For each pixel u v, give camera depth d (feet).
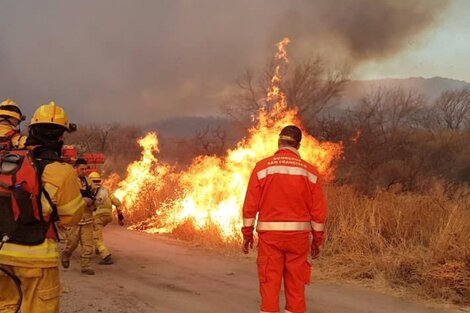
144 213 45.78
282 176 15.90
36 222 11.83
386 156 78.02
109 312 19.11
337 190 36.19
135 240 36.78
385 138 86.28
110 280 24.44
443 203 33.91
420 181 64.80
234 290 22.47
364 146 77.71
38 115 12.40
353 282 23.72
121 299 20.93
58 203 11.96
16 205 11.48
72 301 20.49
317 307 20.06
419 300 20.99
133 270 26.68
